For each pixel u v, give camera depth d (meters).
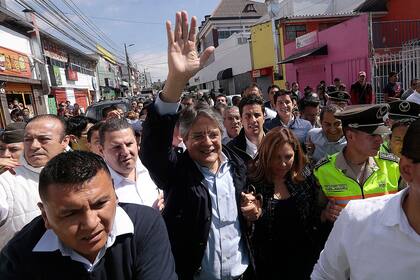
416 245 1.16
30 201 2.18
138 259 1.36
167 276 1.37
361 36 12.38
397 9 15.65
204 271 2.14
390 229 1.21
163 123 1.88
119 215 1.35
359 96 9.66
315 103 4.50
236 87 28.78
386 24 12.59
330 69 14.76
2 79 13.20
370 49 11.96
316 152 3.56
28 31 16.91
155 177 2.10
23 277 1.26
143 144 1.95
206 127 2.13
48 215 1.18
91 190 1.15
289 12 23.91
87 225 1.15
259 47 22.77
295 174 2.35
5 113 13.19
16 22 15.20
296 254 2.30
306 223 2.31
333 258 1.46
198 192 2.13
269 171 2.32
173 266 1.43
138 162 2.90
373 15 15.99
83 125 3.64
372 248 1.26
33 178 2.24
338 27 13.84
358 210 1.33
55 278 1.25
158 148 1.94
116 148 2.56
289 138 2.27
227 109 3.97
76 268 1.26
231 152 2.42
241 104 3.46
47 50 21.47
